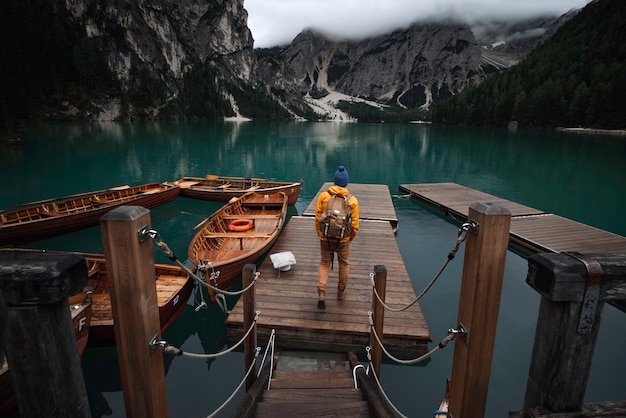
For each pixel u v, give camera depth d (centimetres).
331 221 499
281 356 505
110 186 1977
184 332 614
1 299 133
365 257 777
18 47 8138
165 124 9256
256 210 1292
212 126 8994
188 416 418
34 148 3600
